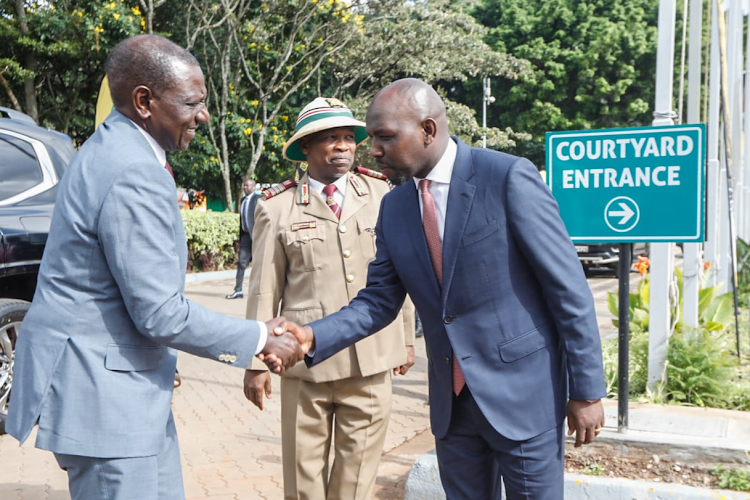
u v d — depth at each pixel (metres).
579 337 2.20
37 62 17.19
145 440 2.13
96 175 2.09
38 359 2.09
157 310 2.07
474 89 32.94
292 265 3.02
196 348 2.19
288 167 19.28
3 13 15.91
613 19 30.91
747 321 8.03
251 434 4.95
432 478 3.49
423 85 2.27
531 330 2.27
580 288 2.21
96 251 2.08
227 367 7.10
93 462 2.11
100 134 2.20
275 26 18.19
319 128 2.89
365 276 3.00
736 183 11.05
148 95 2.19
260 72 18.55
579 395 2.22
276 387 6.36
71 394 2.07
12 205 5.03
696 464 3.36
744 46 14.66
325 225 2.99
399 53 19.09
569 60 30.92
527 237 2.18
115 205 2.05
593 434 2.28
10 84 17.41
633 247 15.88
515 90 31.47
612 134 4.07
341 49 18.97
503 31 31.64
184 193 19.56
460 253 2.25
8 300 4.91
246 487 3.95
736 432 3.66
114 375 2.11
